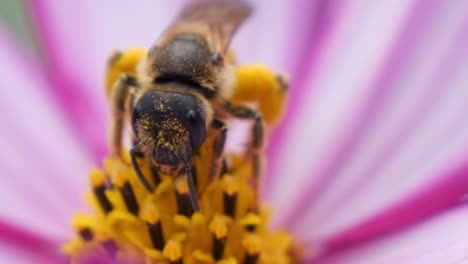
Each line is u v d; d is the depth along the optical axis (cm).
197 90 5
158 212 5
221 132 5
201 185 5
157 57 5
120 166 5
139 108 5
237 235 5
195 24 5
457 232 5
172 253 5
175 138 5
